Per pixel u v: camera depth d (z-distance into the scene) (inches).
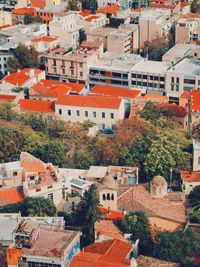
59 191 5876.0
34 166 6122.1
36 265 4357.8
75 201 5812.0
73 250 4534.9
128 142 6894.7
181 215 5452.8
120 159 6806.1
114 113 7780.5
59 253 4335.6
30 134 7027.6
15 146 6840.6
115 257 4680.1
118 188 5930.1
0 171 6190.9
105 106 7795.3
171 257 4817.9
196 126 7509.8
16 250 4367.6
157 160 6461.6
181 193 5880.9
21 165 6127.0
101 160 6870.1
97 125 7819.9
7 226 4931.1
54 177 6028.5
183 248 4849.9
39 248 4404.5
